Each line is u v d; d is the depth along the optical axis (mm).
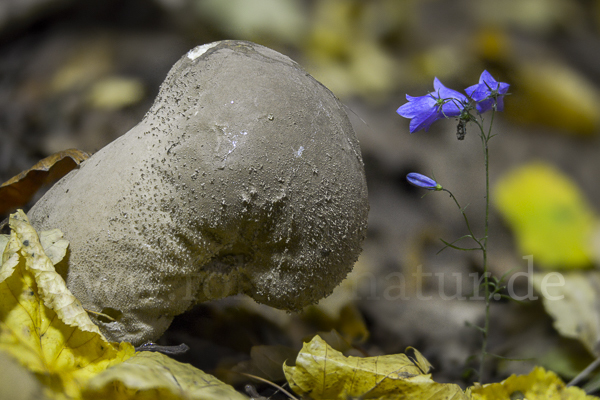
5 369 361
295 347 469
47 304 384
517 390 424
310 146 394
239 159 388
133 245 391
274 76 397
